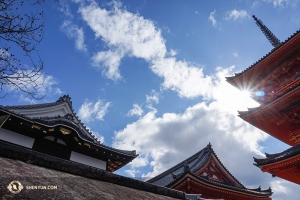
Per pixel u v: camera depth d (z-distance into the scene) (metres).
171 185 20.72
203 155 28.84
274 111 16.61
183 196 5.53
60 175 3.56
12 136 15.82
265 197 24.34
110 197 3.25
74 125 18.22
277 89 19.83
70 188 3.05
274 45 21.19
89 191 3.21
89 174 4.16
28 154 3.67
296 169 15.98
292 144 19.03
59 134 17.66
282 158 15.57
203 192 20.08
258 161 17.64
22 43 5.29
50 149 17.33
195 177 19.36
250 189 25.88
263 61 19.81
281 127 17.75
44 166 3.73
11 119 15.20
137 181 4.85
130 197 3.71
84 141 18.31
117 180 4.52
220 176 26.22
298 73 17.75
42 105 21.19
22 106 20.09
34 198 2.29
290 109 16.06
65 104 22.95
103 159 20.58
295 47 18.09
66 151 18.23
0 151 3.43
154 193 4.93
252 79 21.52
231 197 21.75
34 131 16.48
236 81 22.36
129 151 22.00
